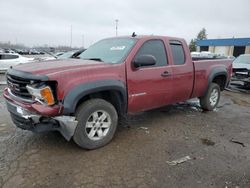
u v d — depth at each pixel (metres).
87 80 3.50
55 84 3.28
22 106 3.42
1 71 14.62
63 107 3.29
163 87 4.68
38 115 3.32
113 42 4.74
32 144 3.94
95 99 3.77
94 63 3.85
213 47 52.16
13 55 15.09
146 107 4.54
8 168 3.23
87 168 3.29
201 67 5.61
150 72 4.38
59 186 2.90
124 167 3.35
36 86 3.27
